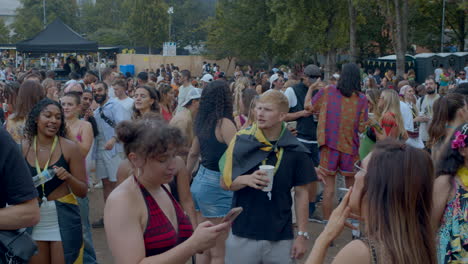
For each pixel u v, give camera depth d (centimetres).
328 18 3014
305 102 645
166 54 4794
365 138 629
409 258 208
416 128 824
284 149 380
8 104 612
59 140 427
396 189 214
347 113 587
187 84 1123
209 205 451
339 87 591
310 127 726
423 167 217
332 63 3112
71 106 573
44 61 3359
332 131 591
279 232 376
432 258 217
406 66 3209
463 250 321
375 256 211
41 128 420
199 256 459
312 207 714
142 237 248
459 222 321
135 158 252
